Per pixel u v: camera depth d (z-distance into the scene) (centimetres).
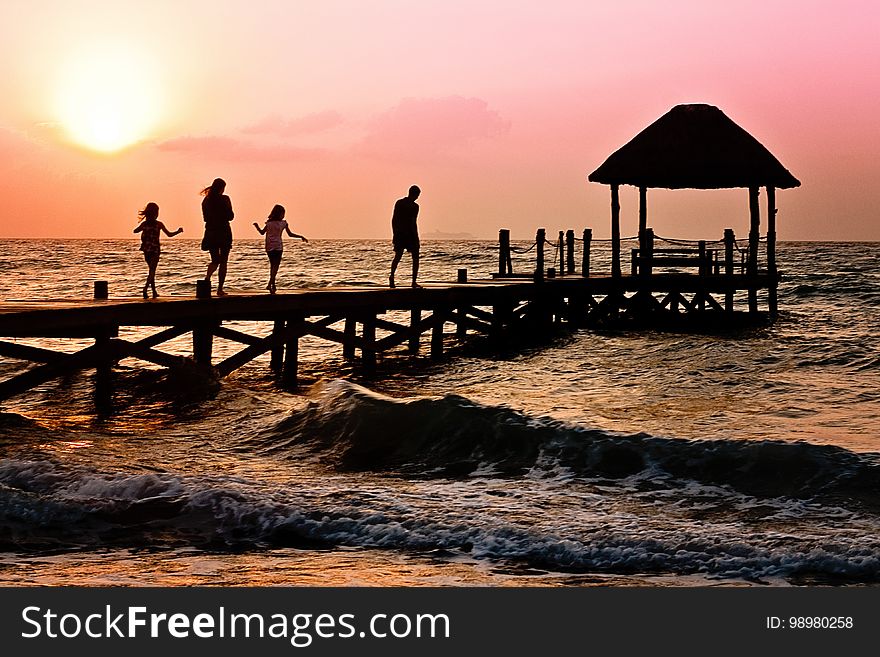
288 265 6556
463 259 7425
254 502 911
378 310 2025
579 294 2738
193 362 1536
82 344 2317
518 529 840
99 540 843
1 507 909
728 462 1036
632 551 796
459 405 1223
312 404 1320
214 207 1605
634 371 1889
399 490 984
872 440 1185
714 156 2706
